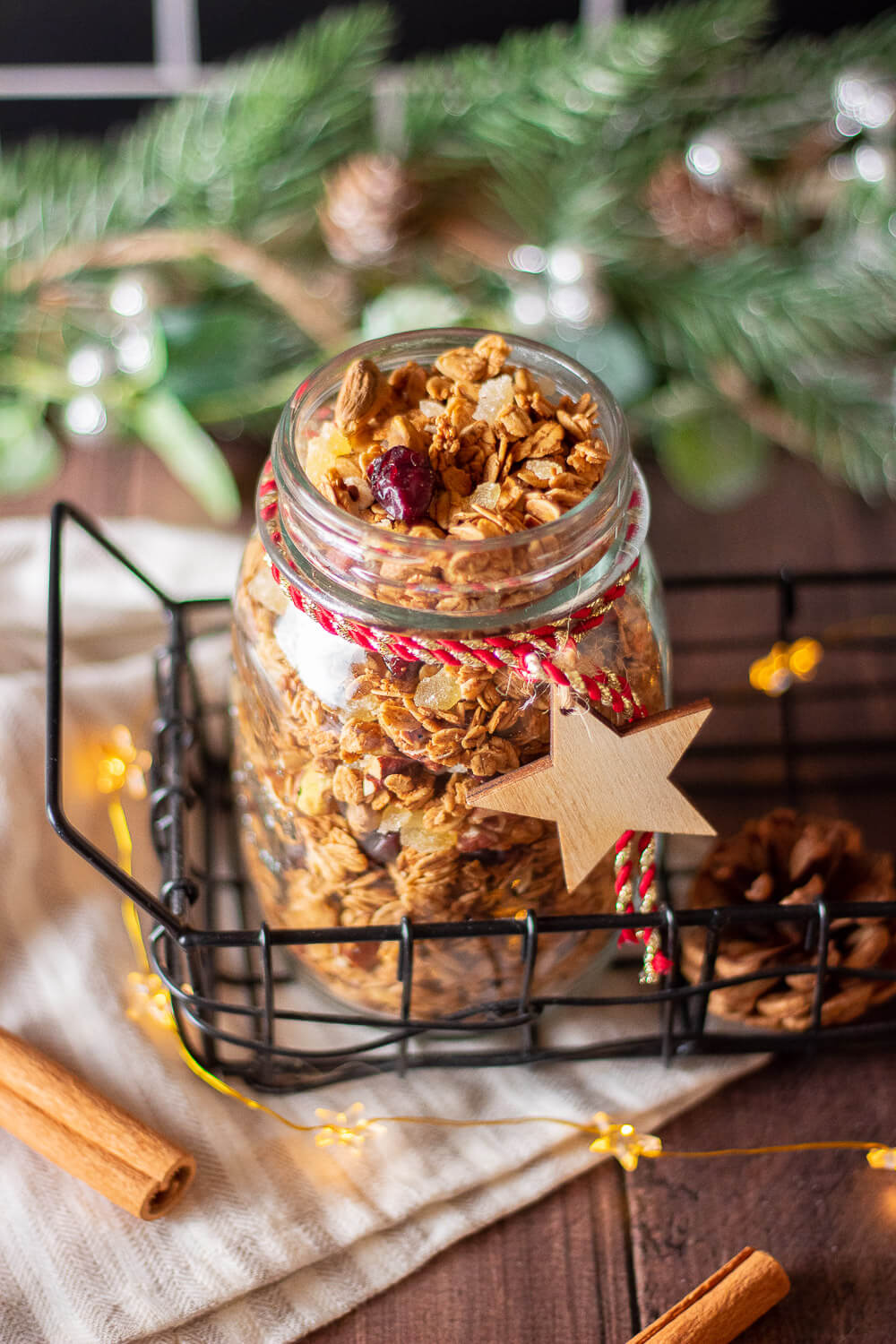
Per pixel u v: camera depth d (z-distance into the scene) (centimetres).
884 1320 45
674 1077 48
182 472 62
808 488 66
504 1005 46
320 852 44
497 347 44
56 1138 45
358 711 42
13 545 58
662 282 65
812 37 68
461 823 43
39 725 51
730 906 45
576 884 43
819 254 64
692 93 63
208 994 48
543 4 67
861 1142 48
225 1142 46
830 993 47
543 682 41
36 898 50
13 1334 43
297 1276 45
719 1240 46
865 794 56
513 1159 46
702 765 57
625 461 42
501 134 64
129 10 66
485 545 40
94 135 68
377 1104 48
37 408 65
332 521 40
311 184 65
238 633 45
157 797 49
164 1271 44
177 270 66
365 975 47
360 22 61
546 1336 44
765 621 61
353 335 63
